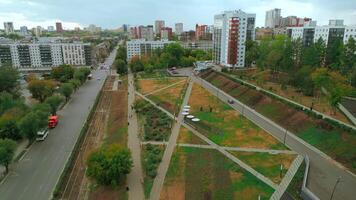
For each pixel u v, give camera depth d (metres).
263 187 60.84
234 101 123.38
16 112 97.88
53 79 179.75
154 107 119.75
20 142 91.06
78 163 77.62
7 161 70.75
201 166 70.69
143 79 181.38
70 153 84.00
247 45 174.12
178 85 158.12
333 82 97.19
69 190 65.56
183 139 87.06
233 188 61.16
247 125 95.50
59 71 181.62
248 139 84.75
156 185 63.53
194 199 58.25
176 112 112.38
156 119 105.25
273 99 108.31
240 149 78.69
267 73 148.25
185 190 61.38
